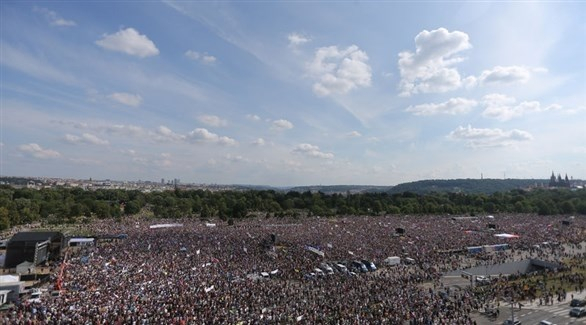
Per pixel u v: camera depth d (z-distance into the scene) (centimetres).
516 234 15938
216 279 8081
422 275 9625
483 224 19238
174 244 12156
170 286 7350
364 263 10431
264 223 19912
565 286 8975
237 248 11838
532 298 7962
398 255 11744
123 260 9681
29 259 9600
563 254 12662
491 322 6431
